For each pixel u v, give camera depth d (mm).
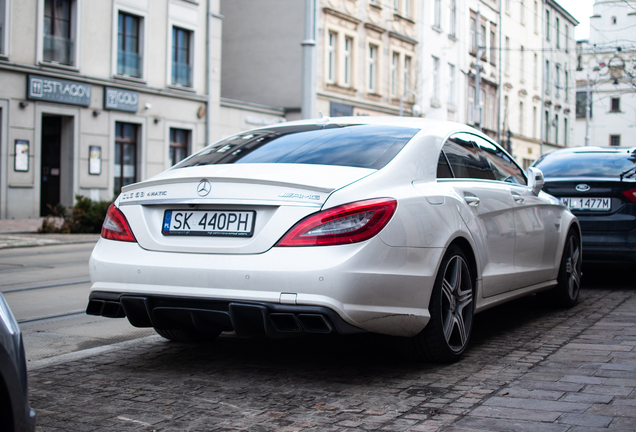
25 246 14609
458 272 4344
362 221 3633
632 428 3053
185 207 3959
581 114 63031
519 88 52594
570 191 7477
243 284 3650
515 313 6180
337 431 3102
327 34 31797
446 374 4055
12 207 21016
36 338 5477
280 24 32000
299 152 4297
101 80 23406
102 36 23547
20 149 21172
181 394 3730
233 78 33094
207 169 4230
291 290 3559
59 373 4195
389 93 36969
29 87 21234
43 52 21844
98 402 3598
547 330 5348
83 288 8297
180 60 26891
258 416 3338
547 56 57031
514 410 3326
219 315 3750
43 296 7656
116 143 24406
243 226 3771
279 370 4234
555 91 58625
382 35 36031
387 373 4113
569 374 3973
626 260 7246
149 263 3920
